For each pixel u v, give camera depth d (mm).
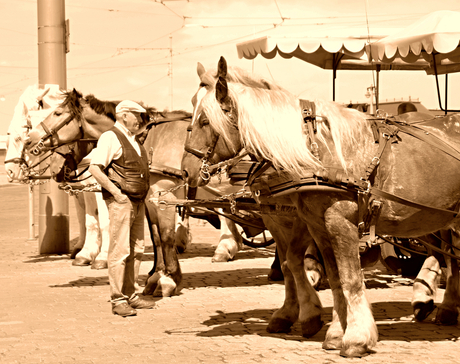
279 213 5098
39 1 11328
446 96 8461
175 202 5559
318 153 4684
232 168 5285
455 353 4742
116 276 6305
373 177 4691
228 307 6598
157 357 4777
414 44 6895
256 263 9828
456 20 6891
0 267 9602
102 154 6234
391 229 4898
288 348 4961
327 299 6957
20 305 6797
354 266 4645
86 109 8133
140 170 6426
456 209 4980
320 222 4699
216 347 5027
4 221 17359
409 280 8055
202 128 4855
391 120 4977
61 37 11383
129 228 6379
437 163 4832
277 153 4609
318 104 4879
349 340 4629
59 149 8547
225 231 10164
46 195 11070
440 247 6008
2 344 5238
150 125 7641
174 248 7352
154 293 7273
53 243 11070
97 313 6391
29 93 9383
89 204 9805
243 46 8430
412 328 5574
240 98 4754
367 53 7551
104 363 4660
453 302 5703
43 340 5348
